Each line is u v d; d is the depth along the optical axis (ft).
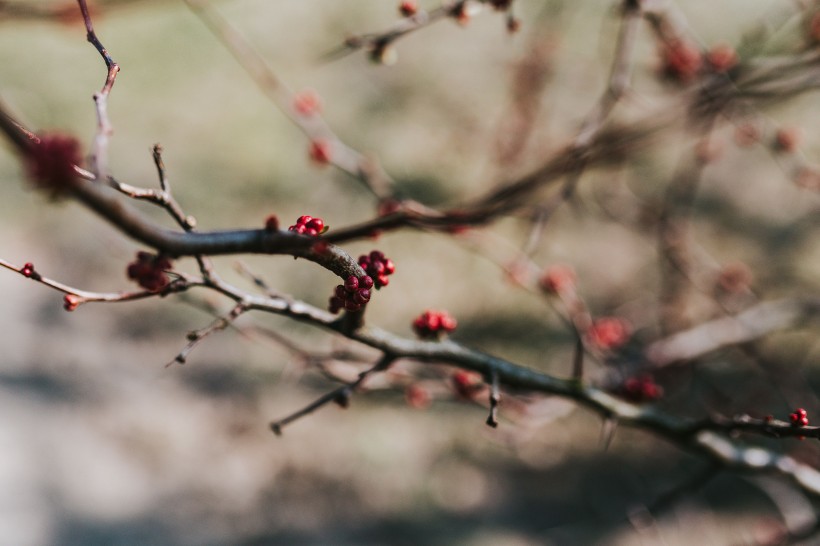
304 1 35.55
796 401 12.74
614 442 20.35
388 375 9.18
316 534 17.97
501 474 19.52
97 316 22.66
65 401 19.85
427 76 30.35
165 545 17.16
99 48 4.82
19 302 22.40
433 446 20.10
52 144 3.00
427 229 8.25
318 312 6.25
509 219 23.91
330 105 30.30
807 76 10.28
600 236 24.70
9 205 25.22
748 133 12.85
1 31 31.91
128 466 18.66
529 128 15.56
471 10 8.37
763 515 18.12
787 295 22.89
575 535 17.81
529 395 10.19
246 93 31.89
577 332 8.09
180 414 20.16
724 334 11.93
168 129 29.81
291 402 20.80
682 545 16.97
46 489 17.65
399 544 17.84
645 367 11.23
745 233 25.79
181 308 23.56
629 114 14.20
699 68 12.21
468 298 23.62
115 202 3.45
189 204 26.53
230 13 34.63
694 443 8.15
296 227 4.85
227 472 18.97
